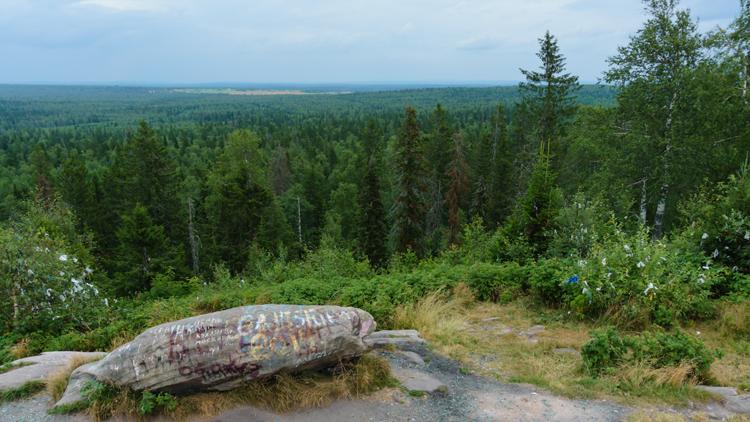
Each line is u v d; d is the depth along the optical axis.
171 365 5.27
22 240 9.38
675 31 17.31
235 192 33.94
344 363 5.92
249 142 43.38
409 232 26.41
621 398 5.41
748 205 9.12
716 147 17.83
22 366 6.74
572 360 6.53
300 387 5.48
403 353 6.84
